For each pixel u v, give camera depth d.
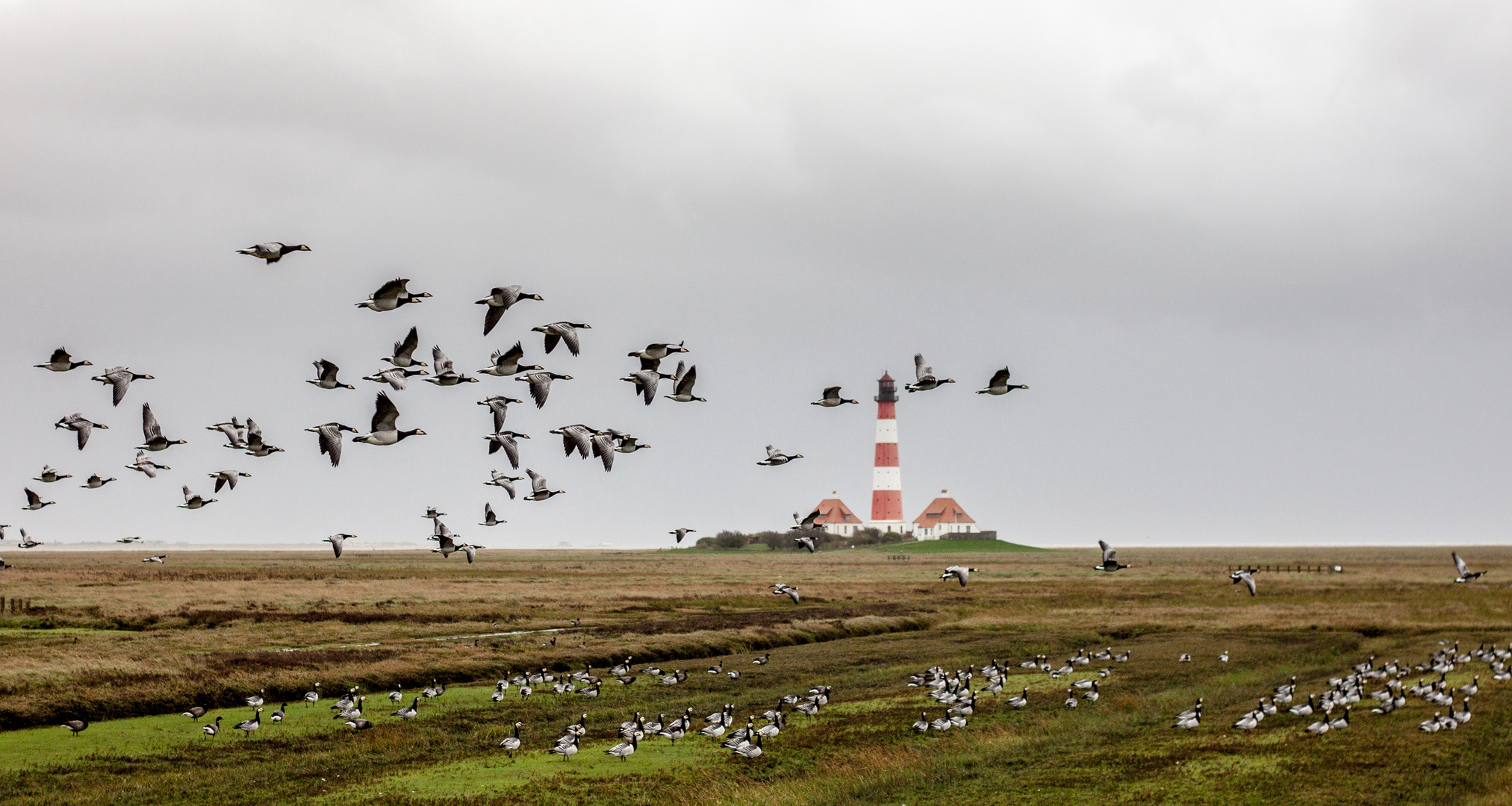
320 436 33.59
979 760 44.53
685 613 102.94
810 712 53.88
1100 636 88.94
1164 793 39.00
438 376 37.69
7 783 39.53
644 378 38.28
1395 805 37.19
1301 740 46.19
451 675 65.12
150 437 42.09
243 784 40.38
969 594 126.44
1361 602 110.88
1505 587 132.00
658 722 49.94
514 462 37.44
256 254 31.66
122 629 78.88
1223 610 103.06
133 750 44.88
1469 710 51.12
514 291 33.91
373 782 40.62
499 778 41.47
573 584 138.75
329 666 62.94
